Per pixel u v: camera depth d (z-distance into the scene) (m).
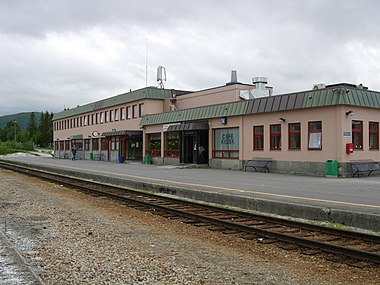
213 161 35.06
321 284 7.05
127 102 51.66
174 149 40.59
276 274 7.59
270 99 29.28
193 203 16.05
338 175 24.78
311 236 10.72
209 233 11.26
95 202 17.36
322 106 25.53
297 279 7.30
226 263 8.30
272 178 24.19
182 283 7.01
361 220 11.38
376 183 20.78
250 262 8.40
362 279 7.32
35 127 164.88
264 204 14.38
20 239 10.32
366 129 26.47
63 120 77.75
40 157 79.06
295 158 27.47
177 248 9.58
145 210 15.02
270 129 29.47
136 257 8.65
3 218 13.47
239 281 7.17
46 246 9.58
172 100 48.00
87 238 10.50
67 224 12.42
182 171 31.19
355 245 9.70
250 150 31.20
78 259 8.45
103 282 7.04
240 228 11.41
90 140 64.31
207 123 35.47
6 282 6.64
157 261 8.35
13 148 114.19
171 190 19.42
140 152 49.28
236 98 40.31
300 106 26.70
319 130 26.14
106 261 8.30
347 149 24.80
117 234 11.06
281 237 10.13
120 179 24.31
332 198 15.28
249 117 31.22
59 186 23.86
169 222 12.87
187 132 38.34
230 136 33.41
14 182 26.50
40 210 15.18
